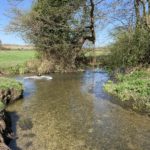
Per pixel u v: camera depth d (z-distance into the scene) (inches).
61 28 1143.0
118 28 885.8
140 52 799.7
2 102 550.6
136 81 677.9
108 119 501.4
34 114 542.6
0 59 1615.4
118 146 383.6
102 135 425.1
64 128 458.9
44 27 1181.7
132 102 584.4
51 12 1126.4
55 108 586.6
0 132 385.4
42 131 446.0
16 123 486.9
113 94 682.2
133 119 496.7
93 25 1113.4
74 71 1243.2
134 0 805.9
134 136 417.4
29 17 1162.0
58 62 1247.5
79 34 1227.2
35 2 1170.6
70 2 1056.2
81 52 1337.4
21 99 676.7
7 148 334.0
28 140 408.5
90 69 1309.1
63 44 1214.9
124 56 842.2
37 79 1019.3
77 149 375.9
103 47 1087.0
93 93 731.4
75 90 786.8
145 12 773.9
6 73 1162.6
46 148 380.2
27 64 1249.4
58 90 792.9
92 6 998.4
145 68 813.2
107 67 1029.2
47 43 1218.6
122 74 854.5
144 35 776.9
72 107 593.0
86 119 504.7
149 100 555.2
